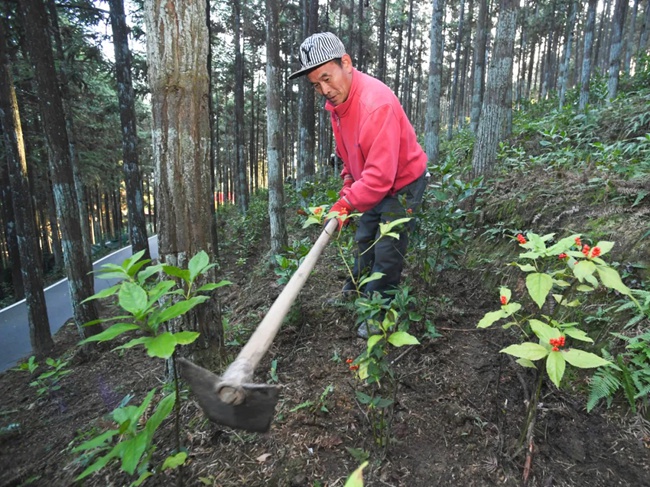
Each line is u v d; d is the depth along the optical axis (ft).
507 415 6.47
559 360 4.20
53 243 53.78
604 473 5.45
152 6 6.35
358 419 6.47
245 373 3.43
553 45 82.84
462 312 9.54
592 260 4.46
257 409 3.34
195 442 6.08
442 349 8.22
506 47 16.15
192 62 6.58
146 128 79.10
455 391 7.06
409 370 7.68
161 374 9.25
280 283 9.19
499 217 12.91
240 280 20.04
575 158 15.64
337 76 7.67
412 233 9.44
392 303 6.72
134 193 26.11
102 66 29.73
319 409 6.66
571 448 5.87
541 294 4.45
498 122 16.66
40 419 8.52
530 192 12.76
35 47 15.58
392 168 7.55
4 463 6.69
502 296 5.06
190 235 6.94
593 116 20.16
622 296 7.82
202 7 6.68
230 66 61.36
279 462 5.68
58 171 16.26
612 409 6.48
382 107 7.52
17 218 18.61
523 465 5.58
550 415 6.43
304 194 10.37
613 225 9.69
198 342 7.29
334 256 14.76
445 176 10.05
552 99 45.29
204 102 6.88
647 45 51.75
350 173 9.91
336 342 8.73
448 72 92.73
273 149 16.65
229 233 38.86
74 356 14.02
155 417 4.24
